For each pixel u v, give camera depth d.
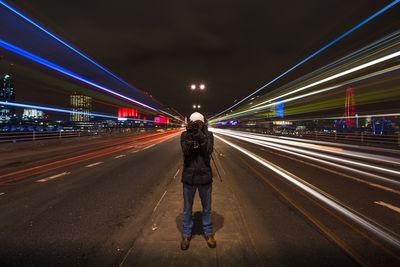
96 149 17.61
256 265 2.88
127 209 4.78
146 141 27.75
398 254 3.15
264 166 9.68
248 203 5.11
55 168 9.44
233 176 7.79
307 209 4.74
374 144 18.48
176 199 5.27
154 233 3.66
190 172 3.28
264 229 3.85
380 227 3.93
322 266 2.88
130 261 2.94
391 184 6.75
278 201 5.23
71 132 24.23
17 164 10.50
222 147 18.77
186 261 2.95
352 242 3.45
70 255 3.15
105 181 7.18
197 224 4.00
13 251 3.24
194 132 3.27
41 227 3.96
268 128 44.78
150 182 7.03
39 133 19.81
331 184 6.73
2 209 4.80
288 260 2.99
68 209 4.79
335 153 14.30
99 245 3.39
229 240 3.44
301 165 9.99
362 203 5.09
